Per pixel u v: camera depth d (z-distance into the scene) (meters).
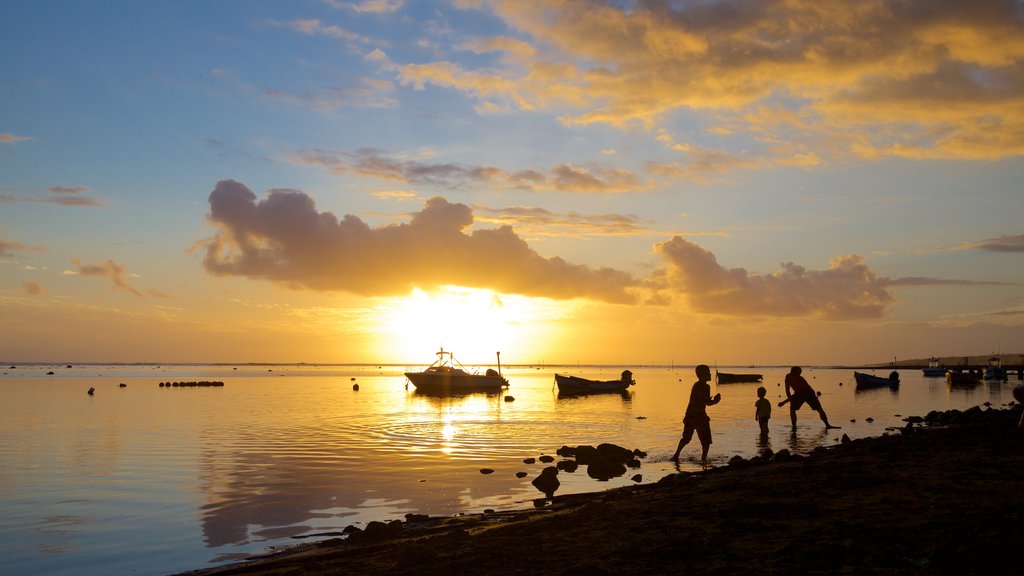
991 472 13.41
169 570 11.68
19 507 16.45
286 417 43.34
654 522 10.57
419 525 13.89
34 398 63.66
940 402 58.84
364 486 18.92
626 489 16.55
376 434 32.88
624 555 8.59
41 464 22.97
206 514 15.70
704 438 21.94
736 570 7.54
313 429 35.34
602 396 76.06
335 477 20.38
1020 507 10.05
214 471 21.50
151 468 22.12
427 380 80.50
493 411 49.91
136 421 39.78
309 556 11.12
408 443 29.06
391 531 12.66
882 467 14.50
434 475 20.70
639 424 38.34
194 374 177.88
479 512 15.53
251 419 41.59
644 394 80.38
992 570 7.16
